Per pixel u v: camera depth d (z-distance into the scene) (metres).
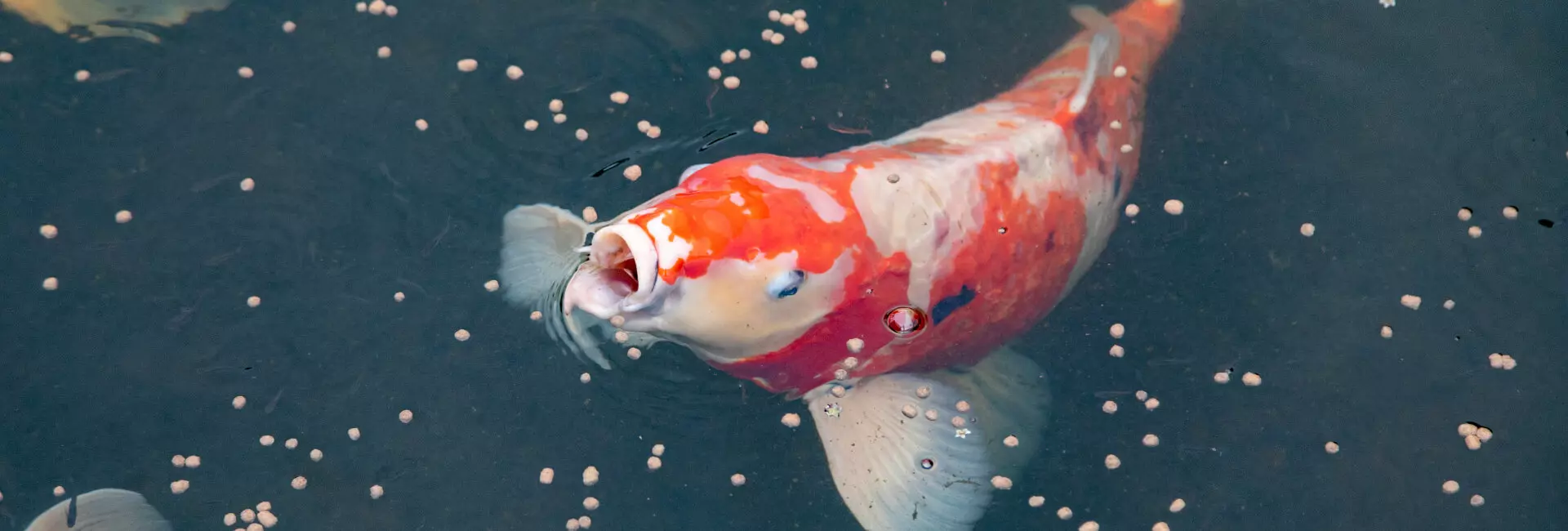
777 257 2.52
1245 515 2.78
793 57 3.44
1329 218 3.17
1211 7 3.58
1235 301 3.06
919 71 3.42
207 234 3.10
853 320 2.72
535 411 2.89
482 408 2.89
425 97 3.34
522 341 2.96
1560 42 3.53
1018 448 2.87
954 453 2.86
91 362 2.93
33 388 2.89
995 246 2.80
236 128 3.28
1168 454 2.86
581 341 2.95
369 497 2.79
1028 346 3.02
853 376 2.90
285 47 3.44
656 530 2.76
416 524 2.76
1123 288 3.08
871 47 3.47
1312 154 3.28
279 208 3.14
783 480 2.82
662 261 2.35
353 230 3.12
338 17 3.50
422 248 3.09
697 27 3.50
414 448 2.84
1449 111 3.38
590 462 2.84
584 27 3.49
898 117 3.30
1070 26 3.52
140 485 2.78
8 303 2.99
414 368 2.93
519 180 3.19
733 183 2.58
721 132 3.27
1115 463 2.84
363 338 2.96
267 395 2.89
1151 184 3.21
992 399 2.95
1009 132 2.95
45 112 3.28
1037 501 2.79
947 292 2.78
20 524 2.71
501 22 3.50
